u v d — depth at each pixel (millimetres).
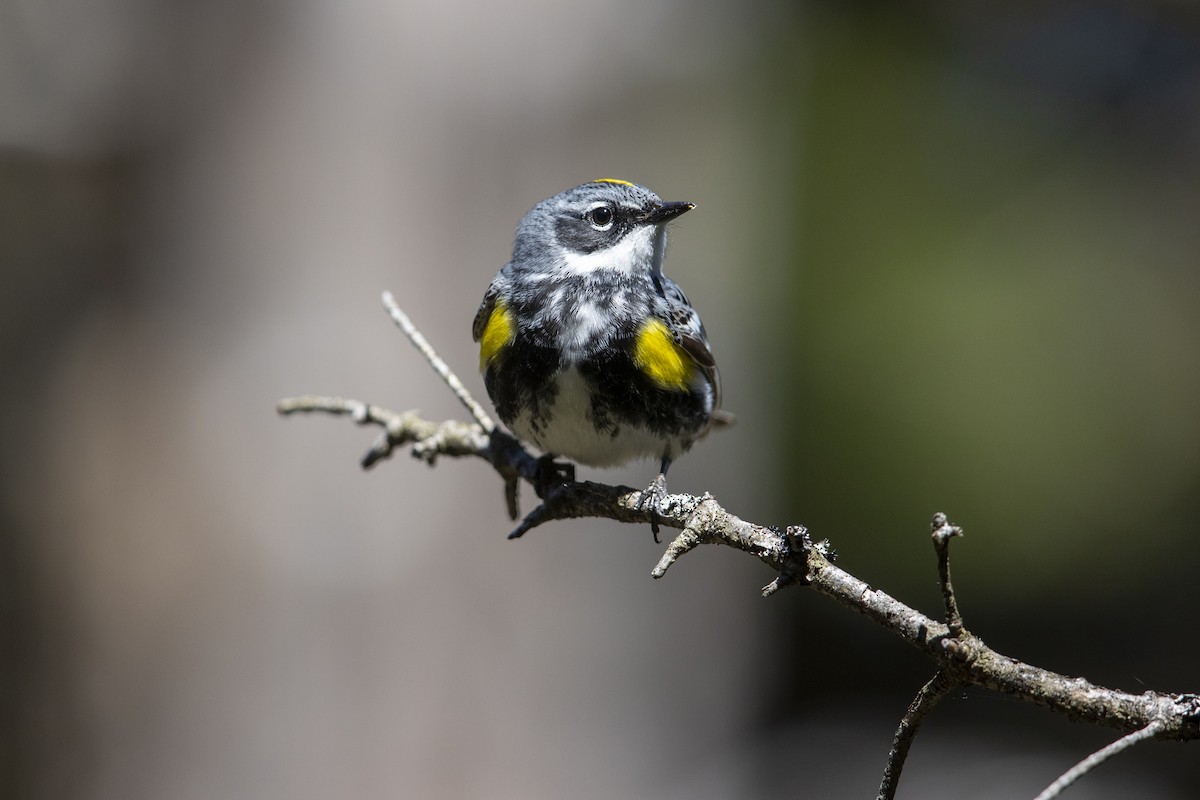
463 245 11766
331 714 11344
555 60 12031
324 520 11445
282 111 11734
